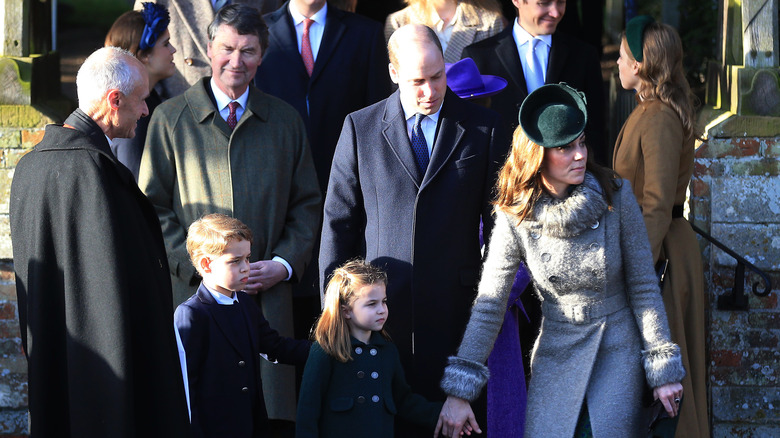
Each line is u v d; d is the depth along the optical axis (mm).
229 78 16641
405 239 14609
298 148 17312
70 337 12078
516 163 13141
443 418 13648
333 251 15031
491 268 13617
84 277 12109
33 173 12547
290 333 16906
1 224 18453
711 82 20438
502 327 15320
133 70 13172
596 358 13164
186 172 16766
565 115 12508
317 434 13930
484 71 19875
